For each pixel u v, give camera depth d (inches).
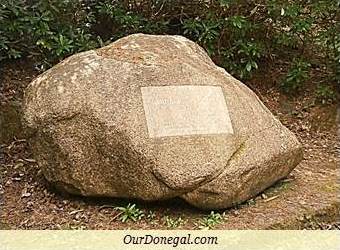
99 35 193.6
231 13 192.7
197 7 195.9
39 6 173.6
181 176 122.9
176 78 134.6
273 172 138.5
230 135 131.1
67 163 131.4
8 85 176.4
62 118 129.6
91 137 128.4
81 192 133.3
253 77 205.0
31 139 136.8
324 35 193.8
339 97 196.9
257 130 136.8
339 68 196.1
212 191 126.0
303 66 195.9
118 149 125.6
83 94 130.1
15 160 156.9
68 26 179.0
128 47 142.0
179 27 199.0
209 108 132.9
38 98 133.1
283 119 192.9
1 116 166.2
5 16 168.9
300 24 188.7
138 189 126.4
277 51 207.9
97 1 190.7
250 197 136.3
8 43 172.4
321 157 170.9
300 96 199.9
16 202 138.4
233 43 195.3
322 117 192.5
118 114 126.8
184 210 131.0
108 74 132.6
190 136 127.3
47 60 177.0
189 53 148.5
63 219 130.4
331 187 146.3
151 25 192.2
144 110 127.9
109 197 133.6
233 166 128.0
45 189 142.6
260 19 197.3
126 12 191.5
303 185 146.6
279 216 130.8
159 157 123.7
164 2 195.9
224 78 144.9
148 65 134.6
